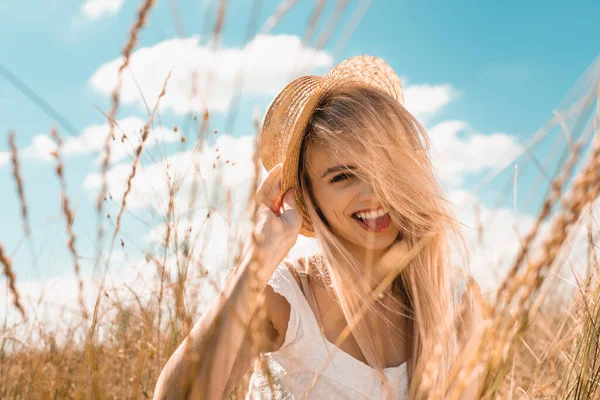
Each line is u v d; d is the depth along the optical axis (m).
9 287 1.21
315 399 1.96
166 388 1.52
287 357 2.02
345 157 2.08
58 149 1.30
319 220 2.15
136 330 2.09
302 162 2.21
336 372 1.97
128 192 1.49
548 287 0.96
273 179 2.22
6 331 1.88
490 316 0.92
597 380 1.59
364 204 2.07
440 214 2.06
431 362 1.21
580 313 1.75
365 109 2.11
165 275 1.71
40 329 1.79
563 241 0.83
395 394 1.98
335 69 2.31
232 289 1.65
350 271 2.07
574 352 1.72
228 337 1.59
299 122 2.14
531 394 1.77
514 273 0.88
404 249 2.08
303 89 2.39
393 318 2.14
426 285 2.05
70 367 1.61
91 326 1.40
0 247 1.20
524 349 2.26
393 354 2.09
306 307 2.06
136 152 1.50
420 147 2.22
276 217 2.01
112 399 1.68
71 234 1.35
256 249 1.21
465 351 1.07
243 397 2.32
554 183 0.82
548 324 2.08
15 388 1.86
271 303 2.03
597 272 1.64
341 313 2.12
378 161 2.04
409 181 2.05
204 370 1.53
